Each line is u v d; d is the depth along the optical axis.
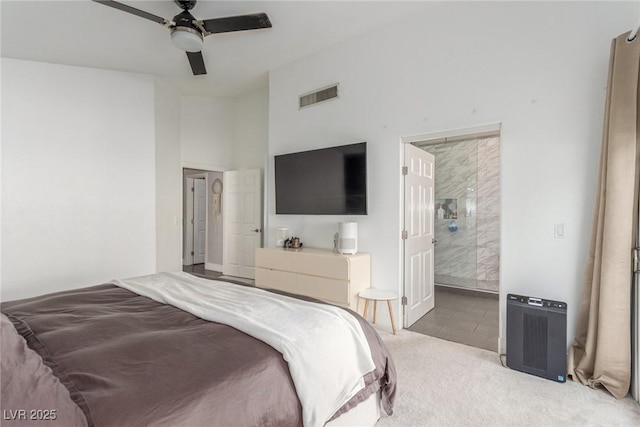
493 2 2.60
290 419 1.12
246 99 5.39
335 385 1.33
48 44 3.02
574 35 2.27
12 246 3.12
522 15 2.47
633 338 1.96
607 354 1.97
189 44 2.57
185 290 1.98
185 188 6.73
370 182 3.33
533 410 1.82
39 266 3.25
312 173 3.71
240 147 5.53
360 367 1.50
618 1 2.12
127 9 2.21
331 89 3.61
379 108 3.25
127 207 3.79
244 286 2.09
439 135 2.91
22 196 3.17
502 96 2.55
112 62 3.52
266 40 3.41
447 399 1.93
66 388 0.91
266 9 2.81
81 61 3.40
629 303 1.93
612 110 1.97
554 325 2.15
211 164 5.32
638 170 1.93
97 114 3.61
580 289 2.25
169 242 4.48
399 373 2.24
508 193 2.52
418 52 2.99
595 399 1.92
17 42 2.92
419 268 3.49
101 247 3.61
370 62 3.30
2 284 3.07
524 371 2.24
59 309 1.66
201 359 1.11
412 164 3.30
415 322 3.35
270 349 1.23
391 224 3.19
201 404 0.93
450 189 4.95
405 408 1.84
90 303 1.77
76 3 2.45
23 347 1.10
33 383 0.87
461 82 2.75
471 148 4.75
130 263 3.81
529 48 2.44
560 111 2.32
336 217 3.62
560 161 2.32
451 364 2.38
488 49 2.62
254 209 5.19
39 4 2.44
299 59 3.88
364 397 1.52
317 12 2.90
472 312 3.71
